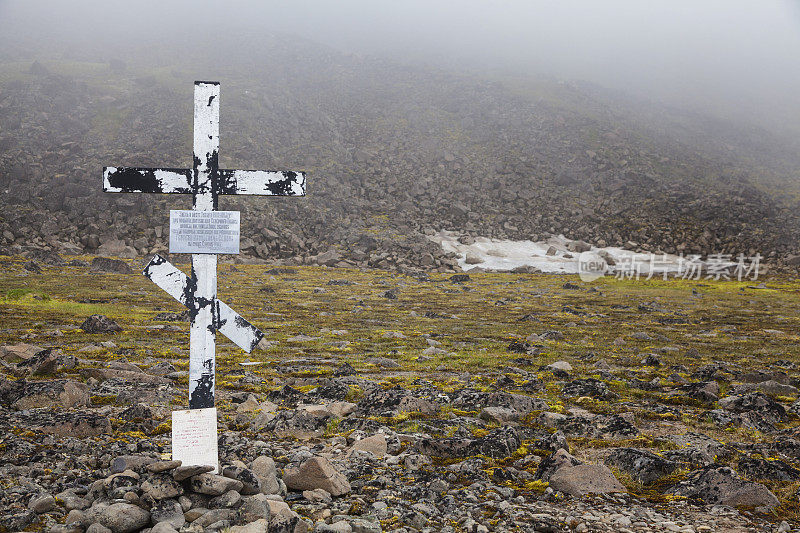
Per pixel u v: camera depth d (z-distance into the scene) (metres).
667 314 63.53
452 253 133.25
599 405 19.19
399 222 157.12
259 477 9.23
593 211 177.88
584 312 62.88
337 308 59.41
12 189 135.88
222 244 9.05
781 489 11.02
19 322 37.69
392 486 10.19
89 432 12.43
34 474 9.69
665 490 11.01
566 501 10.10
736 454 13.34
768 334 47.69
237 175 9.13
